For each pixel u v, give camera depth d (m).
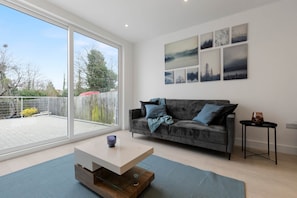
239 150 2.45
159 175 1.67
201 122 2.49
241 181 1.55
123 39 3.86
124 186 1.32
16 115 2.53
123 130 3.88
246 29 2.58
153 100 3.46
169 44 3.50
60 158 2.11
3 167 1.84
